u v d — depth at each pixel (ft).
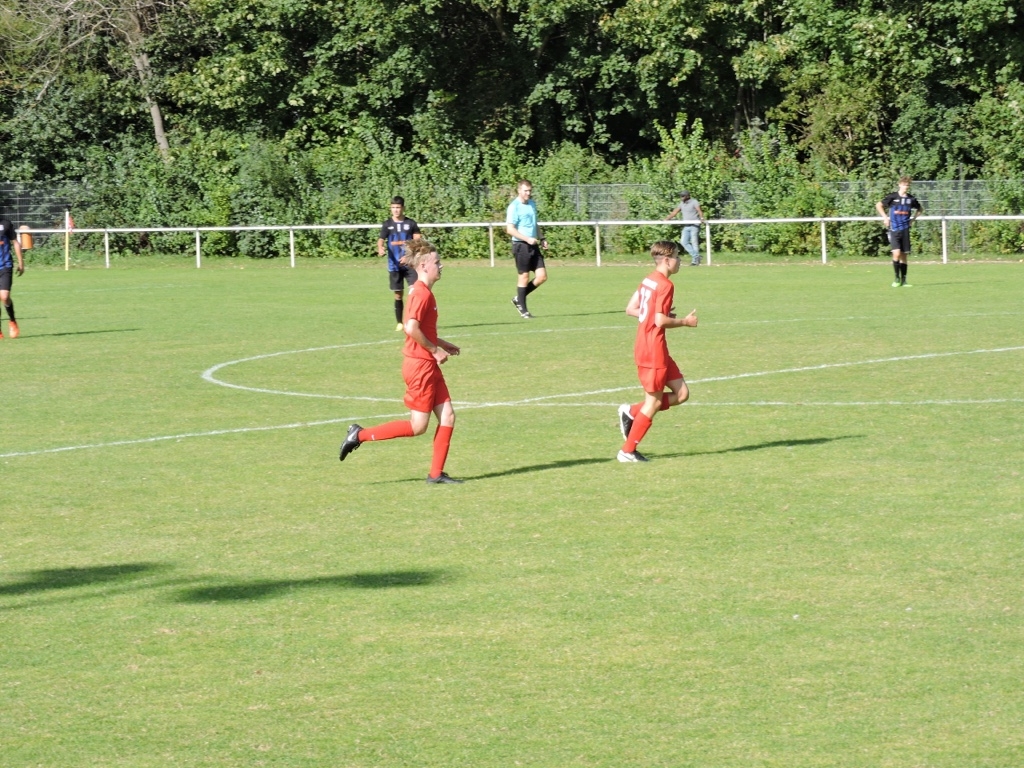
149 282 231.91
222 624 47.24
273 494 67.72
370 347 129.18
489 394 98.22
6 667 43.42
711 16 305.53
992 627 44.88
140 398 99.96
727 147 326.85
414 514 62.85
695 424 84.28
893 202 183.11
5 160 334.44
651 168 286.87
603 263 256.93
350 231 289.74
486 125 331.57
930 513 60.08
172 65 341.82
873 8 288.10
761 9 317.63
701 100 322.14
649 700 39.27
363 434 70.23
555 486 67.97
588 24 323.78
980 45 282.56
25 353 129.18
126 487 69.92
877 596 48.44
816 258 255.09
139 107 339.77
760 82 308.81
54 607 49.78
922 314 146.82
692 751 35.70
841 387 96.89
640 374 72.54
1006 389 93.86
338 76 333.42
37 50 345.72
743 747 35.88
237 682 41.57
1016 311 147.84
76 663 43.65
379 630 46.19
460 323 149.89
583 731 37.17
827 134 306.35
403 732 37.40
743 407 89.92
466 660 43.01
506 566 53.62
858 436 78.43
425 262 68.23
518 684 40.81
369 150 304.91
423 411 69.00
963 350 115.03
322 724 38.09
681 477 69.21
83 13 334.85
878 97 302.66
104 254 298.35
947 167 296.71
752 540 56.44
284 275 245.45
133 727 38.22
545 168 288.30
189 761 35.81
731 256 260.01
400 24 316.60
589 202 276.82
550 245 274.57
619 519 60.70
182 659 43.78
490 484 69.00
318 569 53.93
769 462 72.08
